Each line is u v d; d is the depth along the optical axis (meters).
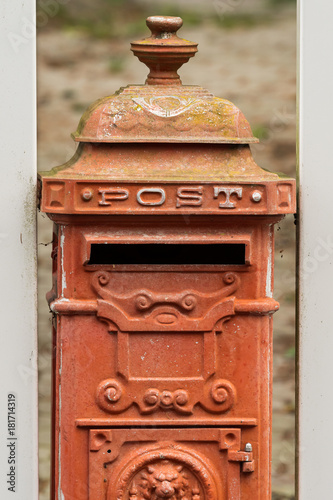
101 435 4.04
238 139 4.02
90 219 3.96
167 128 4.02
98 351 4.03
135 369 4.04
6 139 4.16
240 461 4.06
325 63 4.23
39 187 4.19
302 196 4.27
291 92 9.89
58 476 4.11
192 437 4.06
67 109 9.48
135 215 3.95
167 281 4.02
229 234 4.01
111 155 4.02
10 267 4.21
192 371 4.04
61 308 3.99
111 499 4.05
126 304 4.01
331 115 4.25
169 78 4.21
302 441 4.34
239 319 4.05
